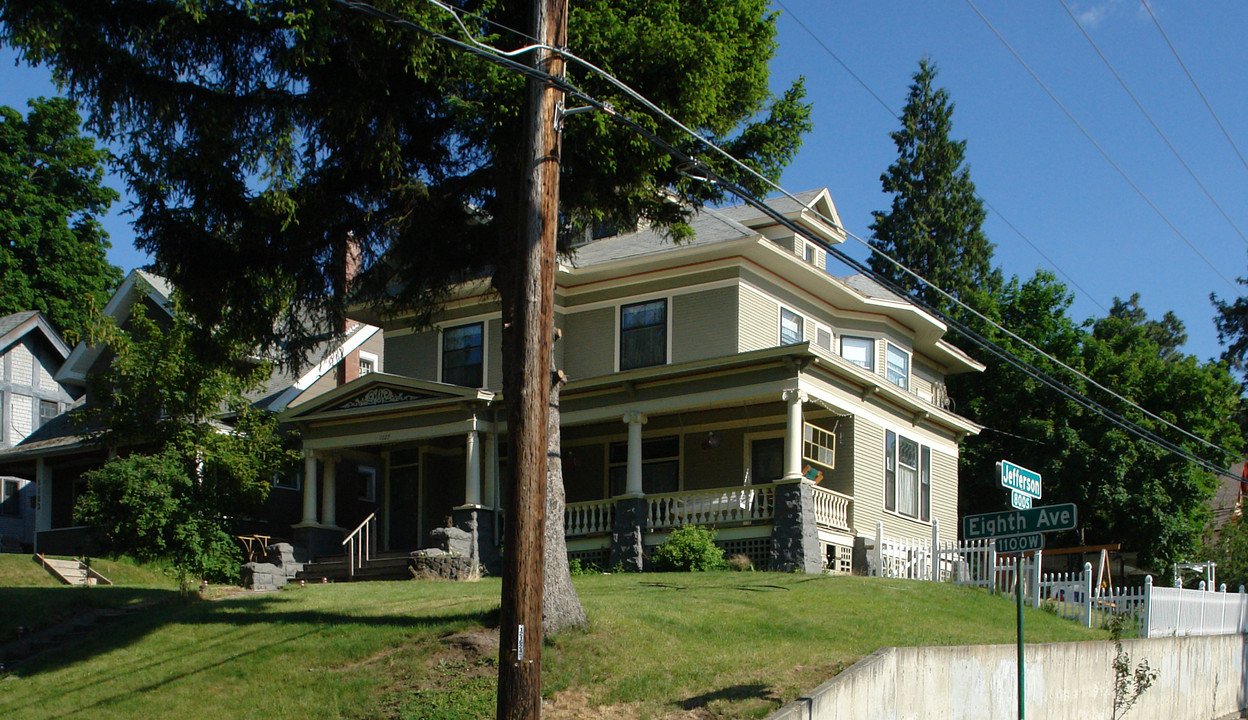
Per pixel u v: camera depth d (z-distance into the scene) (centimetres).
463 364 2995
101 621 1905
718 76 1609
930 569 2361
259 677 1480
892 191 5791
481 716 1284
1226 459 3838
